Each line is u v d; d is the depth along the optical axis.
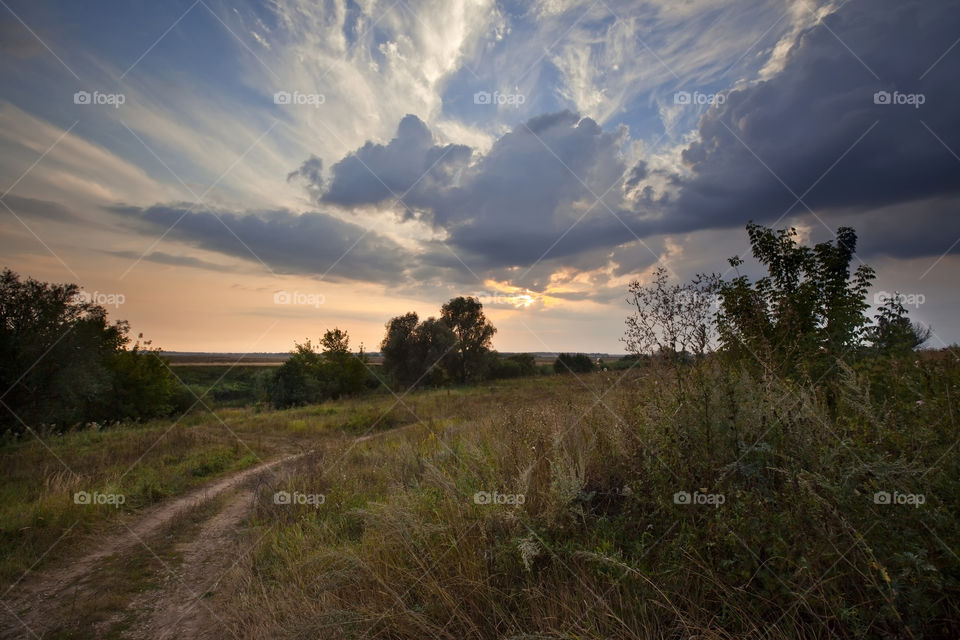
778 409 2.83
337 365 35.03
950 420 2.55
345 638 3.05
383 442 11.22
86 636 3.91
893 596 1.90
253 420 20.11
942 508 2.11
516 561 3.29
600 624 2.54
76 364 16.94
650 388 3.99
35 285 16.28
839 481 2.30
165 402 25.17
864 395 2.81
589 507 3.83
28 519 6.42
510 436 5.08
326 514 5.97
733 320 5.23
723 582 2.50
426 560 3.59
